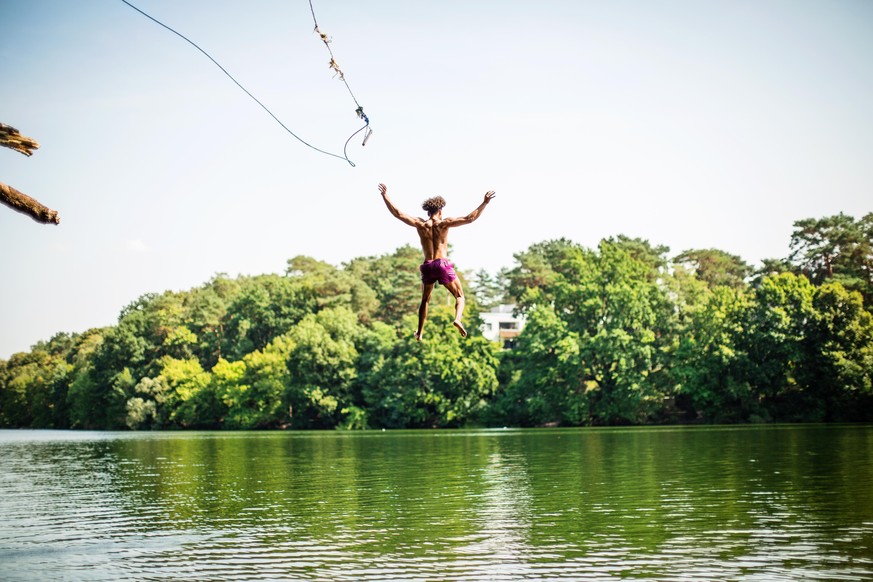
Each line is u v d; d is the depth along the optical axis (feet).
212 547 67.46
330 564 60.64
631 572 56.75
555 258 482.28
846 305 295.69
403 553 63.82
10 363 596.70
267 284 496.23
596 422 325.01
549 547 65.10
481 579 55.72
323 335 367.66
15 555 65.98
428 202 51.37
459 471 125.18
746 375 300.20
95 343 513.45
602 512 81.30
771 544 64.44
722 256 473.26
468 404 336.90
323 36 62.69
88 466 151.64
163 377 417.49
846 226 372.58
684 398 332.19
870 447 160.35
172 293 534.37
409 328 368.68
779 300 302.04
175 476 126.62
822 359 293.23
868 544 64.03
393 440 231.30
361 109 64.28
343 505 88.89
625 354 309.83
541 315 329.11
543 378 321.32
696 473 115.03
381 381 352.08
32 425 529.86
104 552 66.59
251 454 177.68
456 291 50.01
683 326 338.75
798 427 259.80
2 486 115.85
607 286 325.42
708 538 67.36
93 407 458.91
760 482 102.37
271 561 62.03
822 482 101.04
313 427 373.40
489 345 351.25
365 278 507.71
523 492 97.35
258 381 378.73
